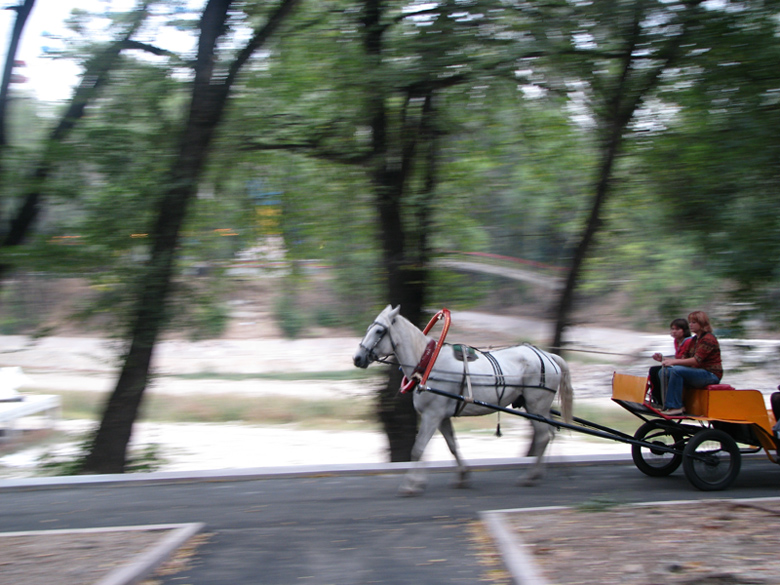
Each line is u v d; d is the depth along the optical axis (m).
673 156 11.12
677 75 10.84
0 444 18.30
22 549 5.73
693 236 11.19
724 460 7.94
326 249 13.48
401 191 11.67
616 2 9.74
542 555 5.37
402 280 11.66
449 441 8.09
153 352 11.94
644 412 8.05
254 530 6.46
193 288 12.03
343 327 13.07
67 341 36.25
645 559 5.21
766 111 9.67
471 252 13.74
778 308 10.67
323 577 5.29
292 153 12.22
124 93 11.67
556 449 15.54
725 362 14.27
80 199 11.14
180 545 6.00
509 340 27.36
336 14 11.52
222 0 11.34
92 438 12.37
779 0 9.62
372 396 12.86
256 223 13.66
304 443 18.59
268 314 33.94
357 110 11.12
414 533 6.30
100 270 10.99
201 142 11.24
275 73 12.21
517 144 12.65
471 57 9.98
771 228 9.75
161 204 11.00
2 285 12.08
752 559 5.17
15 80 11.43
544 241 14.86
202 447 18.06
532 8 10.05
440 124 11.38
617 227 12.90
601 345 28.53
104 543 5.89
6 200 11.27
